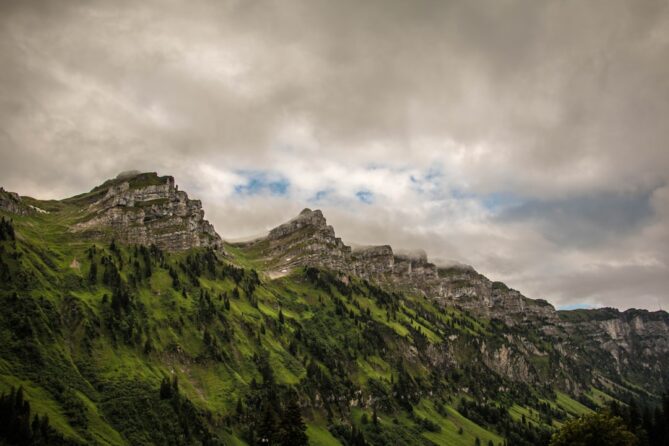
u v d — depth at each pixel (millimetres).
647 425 175625
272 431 156625
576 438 116688
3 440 153750
